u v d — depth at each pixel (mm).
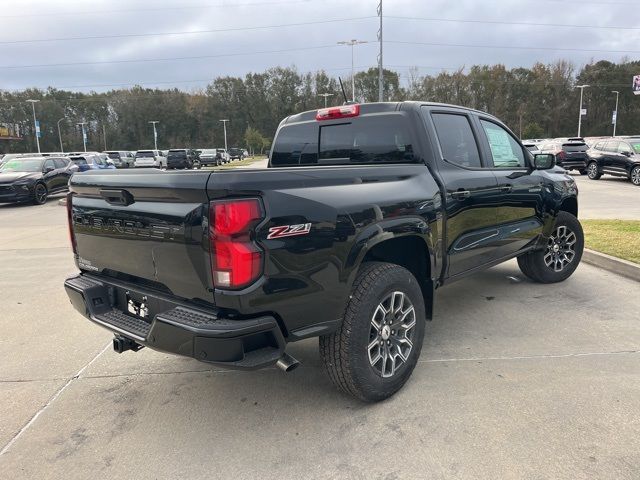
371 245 3002
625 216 10695
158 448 2854
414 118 3787
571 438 2799
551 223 5410
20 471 2668
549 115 84812
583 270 6434
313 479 2545
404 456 2697
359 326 2994
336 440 2869
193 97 111562
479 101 84688
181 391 3529
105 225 3090
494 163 4578
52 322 5000
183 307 2691
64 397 3475
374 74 89000
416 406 3195
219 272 2463
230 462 2705
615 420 2963
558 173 5754
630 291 5500
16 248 8953
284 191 2615
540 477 2488
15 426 3119
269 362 2584
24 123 102812
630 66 88250
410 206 3311
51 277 6781
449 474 2537
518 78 86688
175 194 2572
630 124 86625
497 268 6664
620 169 18594
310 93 106250
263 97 108625
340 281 2852
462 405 3184
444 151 3934
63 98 112188
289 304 2652
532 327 4488
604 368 3641
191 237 2533
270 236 2529
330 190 2865
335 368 3062
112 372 3855
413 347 3391
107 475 2627
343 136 4215
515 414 3059
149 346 2748
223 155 62094
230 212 2424
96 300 3213
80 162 21859
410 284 3320
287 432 2971
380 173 3254
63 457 2789
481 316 4809
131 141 108875
